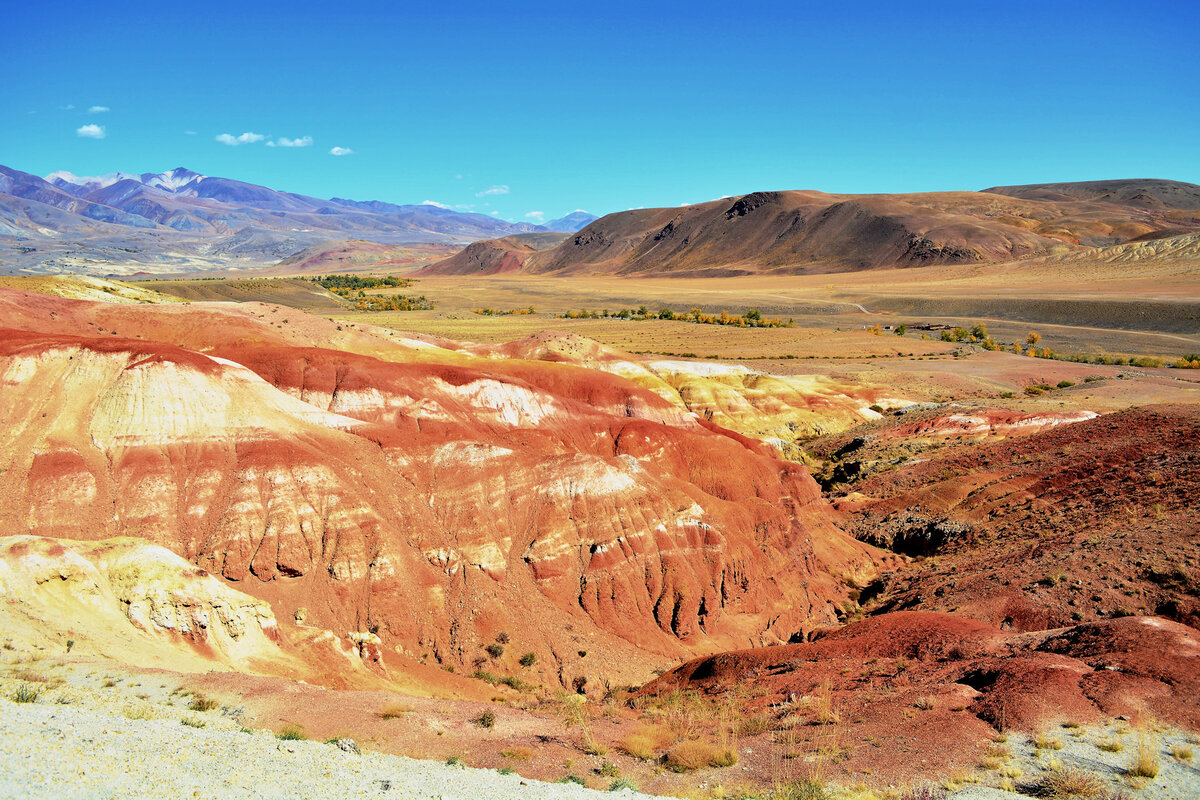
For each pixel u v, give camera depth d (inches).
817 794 795.4
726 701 1208.8
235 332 3221.0
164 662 1160.8
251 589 1625.2
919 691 1108.5
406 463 2011.6
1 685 871.1
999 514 2532.0
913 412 4367.6
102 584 1235.9
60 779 545.0
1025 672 1091.9
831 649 1403.8
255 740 760.3
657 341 7628.0
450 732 995.3
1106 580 1697.8
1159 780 818.8
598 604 1872.5
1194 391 4596.5
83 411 1833.2
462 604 1742.1
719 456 2812.5
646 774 893.8
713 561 2049.7
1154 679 1048.8
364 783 687.7
